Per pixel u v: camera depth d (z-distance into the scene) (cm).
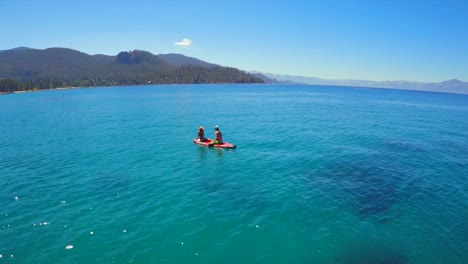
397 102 11800
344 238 1465
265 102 10044
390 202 1866
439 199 1922
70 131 4281
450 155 3011
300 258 1309
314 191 2017
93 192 1981
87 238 1430
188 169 2470
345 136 3931
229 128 4538
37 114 6512
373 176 2330
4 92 18675
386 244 1424
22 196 1914
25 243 1389
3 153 3012
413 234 1510
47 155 2930
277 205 1802
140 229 1514
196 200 1859
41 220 1600
